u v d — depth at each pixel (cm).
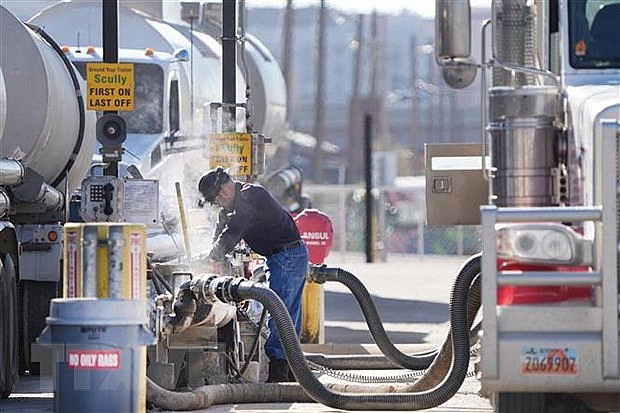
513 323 2608
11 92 4459
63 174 5022
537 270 2656
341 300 8569
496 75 3012
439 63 2775
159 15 6838
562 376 2598
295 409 3544
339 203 15050
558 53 2953
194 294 3531
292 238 4028
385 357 4400
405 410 3269
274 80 8200
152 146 6012
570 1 2927
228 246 3894
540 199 2805
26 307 4553
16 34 4488
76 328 2872
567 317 2603
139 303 2911
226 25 5347
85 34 6325
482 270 2606
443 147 3406
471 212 3325
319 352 5084
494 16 2897
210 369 3822
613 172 2586
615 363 2589
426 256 14338
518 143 2806
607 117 2656
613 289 2589
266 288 3425
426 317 7050
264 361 4206
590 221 2631
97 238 2981
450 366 3359
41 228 4566
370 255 12400
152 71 6122
